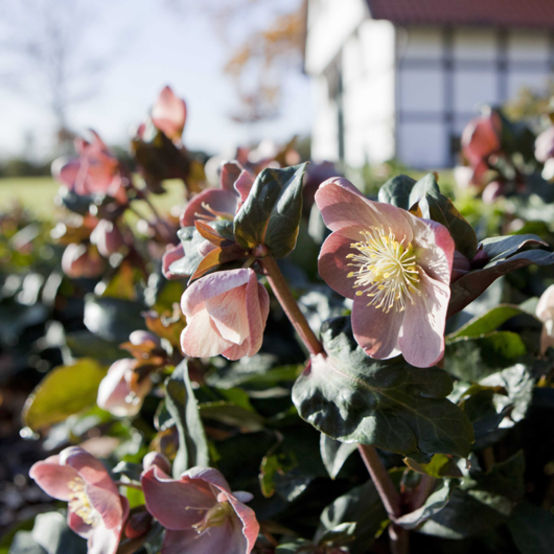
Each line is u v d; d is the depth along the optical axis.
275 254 1.00
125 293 2.27
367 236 0.98
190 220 1.20
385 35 17.14
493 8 16.55
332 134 23.02
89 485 1.12
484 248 0.97
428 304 0.93
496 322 1.43
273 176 1.00
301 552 1.15
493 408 1.21
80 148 2.03
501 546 1.39
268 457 1.32
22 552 1.59
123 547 1.17
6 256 4.80
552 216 2.09
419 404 0.98
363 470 1.39
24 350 3.94
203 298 0.90
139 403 1.60
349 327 1.06
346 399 1.01
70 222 2.33
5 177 29.00
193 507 1.13
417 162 16.83
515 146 2.26
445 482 1.07
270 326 2.10
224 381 1.75
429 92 16.78
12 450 3.60
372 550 1.43
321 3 23.77
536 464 1.56
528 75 16.88
